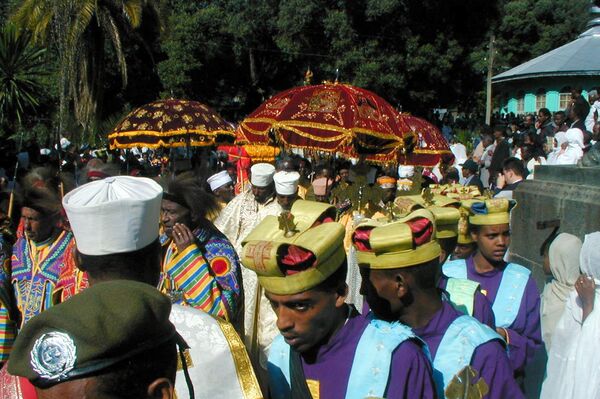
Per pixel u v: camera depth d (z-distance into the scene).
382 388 2.18
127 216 2.17
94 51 22.52
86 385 1.32
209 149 12.62
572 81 22.34
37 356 1.31
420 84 28.56
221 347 2.25
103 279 2.21
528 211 6.30
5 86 16.38
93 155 13.86
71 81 21.83
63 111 20.25
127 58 32.41
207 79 35.16
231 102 38.25
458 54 27.62
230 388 2.22
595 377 3.15
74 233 2.23
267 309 4.84
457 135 21.89
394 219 2.66
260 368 4.75
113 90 33.47
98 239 2.16
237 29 31.81
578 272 3.86
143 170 11.58
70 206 2.17
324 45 29.09
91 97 22.33
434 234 2.54
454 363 2.54
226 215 5.67
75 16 21.52
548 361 3.63
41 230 3.66
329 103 6.12
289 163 6.61
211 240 3.49
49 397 1.33
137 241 2.21
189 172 3.72
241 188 7.96
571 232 5.50
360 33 27.80
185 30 31.86
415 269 2.49
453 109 34.31
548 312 4.00
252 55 34.44
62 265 3.62
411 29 27.59
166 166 12.70
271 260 2.16
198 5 35.12
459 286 3.21
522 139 13.43
